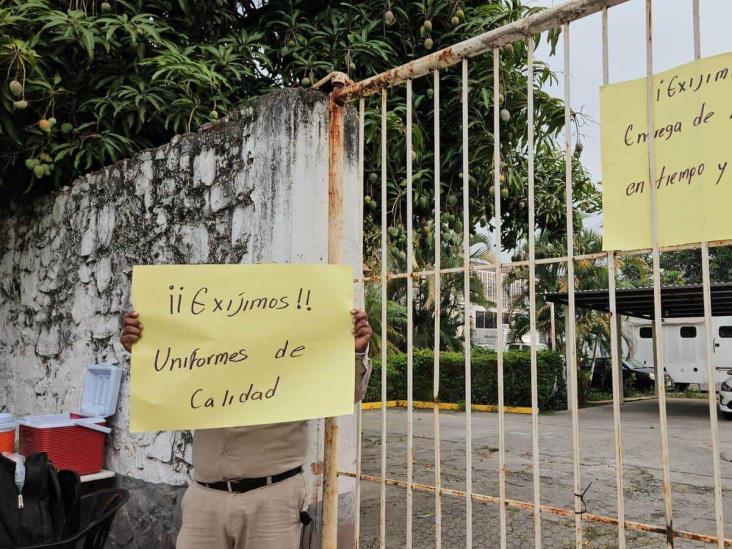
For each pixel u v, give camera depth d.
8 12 3.84
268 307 1.97
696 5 1.68
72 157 4.54
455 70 4.62
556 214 5.58
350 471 2.84
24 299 4.76
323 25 4.81
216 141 3.20
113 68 4.45
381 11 4.88
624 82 1.80
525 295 18.72
